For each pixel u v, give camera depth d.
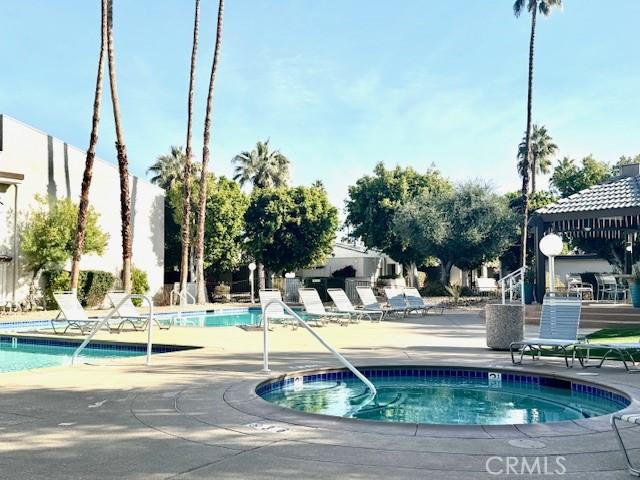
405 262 46.97
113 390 7.06
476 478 3.92
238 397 6.59
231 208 40.66
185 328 16.81
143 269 32.44
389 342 12.70
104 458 4.36
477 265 39.88
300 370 8.62
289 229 41.91
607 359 9.72
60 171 27.84
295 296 35.19
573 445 4.68
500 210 37.50
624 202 17.28
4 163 25.36
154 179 53.12
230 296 41.00
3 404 6.29
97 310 24.23
